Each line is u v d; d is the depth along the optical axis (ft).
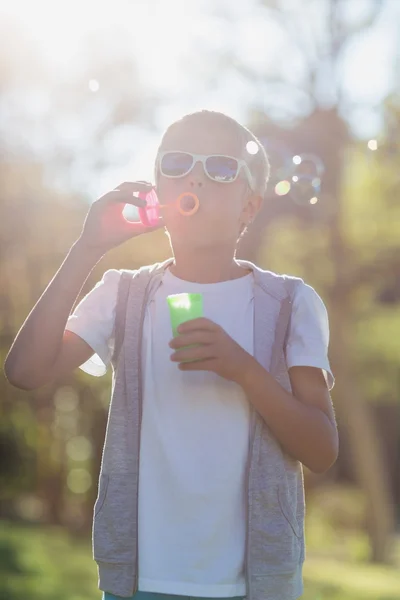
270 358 6.53
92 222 6.48
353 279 53.98
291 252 54.75
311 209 50.39
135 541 6.28
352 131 49.80
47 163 50.57
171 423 6.38
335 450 6.39
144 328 6.68
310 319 6.66
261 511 6.24
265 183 7.04
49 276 50.93
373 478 57.06
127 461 6.40
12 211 50.06
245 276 6.85
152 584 6.23
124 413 6.52
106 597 6.40
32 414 62.59
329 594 28.89
